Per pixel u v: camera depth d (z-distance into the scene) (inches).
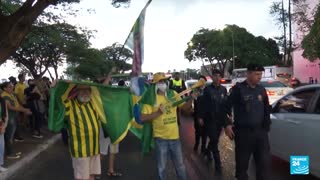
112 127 130.3
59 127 123.2
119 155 215.0
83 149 122.9
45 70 670.5
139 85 126.0
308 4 829.2
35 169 193.0
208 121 173.8
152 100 128.7
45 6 223.6
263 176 122.2
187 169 177.5
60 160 213.0
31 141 266.2
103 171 179.5
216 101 172.6
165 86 129.6
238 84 123.7
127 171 179.2
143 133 132.3
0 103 179.8
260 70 120.6
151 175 171.6
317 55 589.0
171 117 130.0
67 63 779.4
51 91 122.0
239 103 122.0
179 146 131.7
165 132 129.2
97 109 128.5
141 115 128.1
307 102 149.2
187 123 345.7
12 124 217.3
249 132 120.8
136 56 124.9
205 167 181.3
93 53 747.4
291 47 963.3
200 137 234.8
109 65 847.7
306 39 600.1
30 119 303.7
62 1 320.5
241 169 123.1
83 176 123.7
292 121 152.0
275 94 372.8
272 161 183.3
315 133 139.5
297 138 148.9
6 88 221.1
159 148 129.5
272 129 165.6
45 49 614.2
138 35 124.6
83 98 124.2
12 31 215.9
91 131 123.4
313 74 863.7
